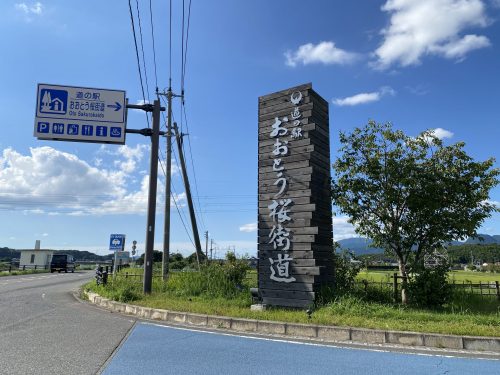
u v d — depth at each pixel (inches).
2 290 674.2
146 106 562.3
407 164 453.7
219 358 247.4
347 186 472.1
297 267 428.8
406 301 446.6
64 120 530.6
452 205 456.8
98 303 500.7
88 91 542.9
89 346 274.5
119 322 372.5
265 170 469.1
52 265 1539.1
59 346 272.8
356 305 376.8
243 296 487.8
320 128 468.1
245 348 274.1
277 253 443.2
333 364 235.8
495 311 410.0
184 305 421.4
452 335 282.2
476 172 453.4
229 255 625.6
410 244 472.1
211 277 553.6
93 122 537.0
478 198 448.1
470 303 458.3
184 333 324.2
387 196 453.1
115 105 545.6
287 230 440.8
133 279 729.6
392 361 243.3
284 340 300.0
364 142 475.5
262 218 460.4
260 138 479.2
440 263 465.7
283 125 465.1
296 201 441.1
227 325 350.3
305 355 256.2
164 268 758.5
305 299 418.0
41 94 531.5
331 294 418.3
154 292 542.3
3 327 339.6
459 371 223.8
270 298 438.9
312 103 453.1
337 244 511.5
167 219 784.9
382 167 461.4
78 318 391.5
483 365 236.1
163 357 248.5
